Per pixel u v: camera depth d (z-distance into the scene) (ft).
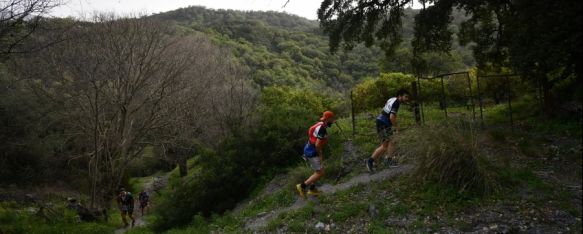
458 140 19.75
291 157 34.42
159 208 33.88
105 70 65.57
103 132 67.51
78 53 63.41
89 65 63.67
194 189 32.40
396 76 57.57
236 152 33.78
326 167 27.63
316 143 21.76
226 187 32.35
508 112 34.60
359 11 43.34
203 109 80.43
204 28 199.41
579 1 20.84
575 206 16.39
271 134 34.19
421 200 18.99
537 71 25.08
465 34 46.98
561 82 32.01
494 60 44.52
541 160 22.07
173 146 82.84
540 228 15.24
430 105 51.96
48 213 49.42
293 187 26.81
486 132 27.20
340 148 31.94
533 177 19.52
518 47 25.08
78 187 87.51
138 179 112.06
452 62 95.96
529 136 26.07
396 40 49.42
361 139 32.42
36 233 40.86
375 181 22.95
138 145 80.74
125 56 68.39
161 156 98.53
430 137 20.45
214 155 34.76
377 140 31.30
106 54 67.10
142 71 68.59
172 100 75.41
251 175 33.81
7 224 42.70
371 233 17.37
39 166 80.64
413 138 21.17
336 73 193.77
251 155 33.50
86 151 86.63
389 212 18.71
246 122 39.58
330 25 44.70
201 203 31.83
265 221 22.75
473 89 53.06
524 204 17.21
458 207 17.80
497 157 22.84
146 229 35.83
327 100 82.69
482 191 18.51
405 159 22.43
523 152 23.43
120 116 72.08
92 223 50.67
